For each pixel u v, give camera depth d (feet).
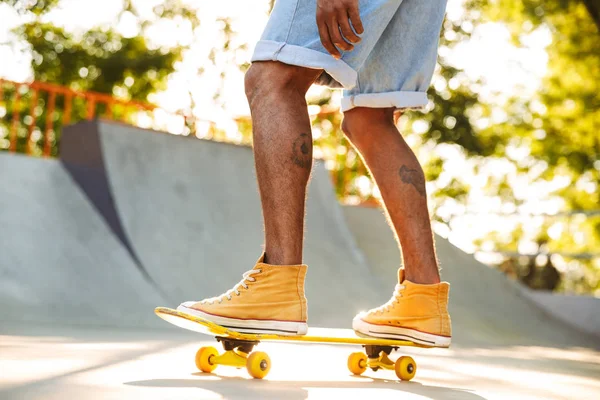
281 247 5.89
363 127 7.06
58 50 72.79
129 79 74.74
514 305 30.53
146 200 23.24
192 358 8.02
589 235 68.85
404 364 6.64
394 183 6.83
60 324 15.96
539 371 9.77
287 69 5.96
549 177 67.77
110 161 23.44
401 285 6.82
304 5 5.87
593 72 58.49
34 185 23.20
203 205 24.67
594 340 28.66
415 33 6.91
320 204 29.37
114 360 7.22
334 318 21.72
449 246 33.27
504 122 67.00
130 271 20.49
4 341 9.43
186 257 21.93
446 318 6.70
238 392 4.75
